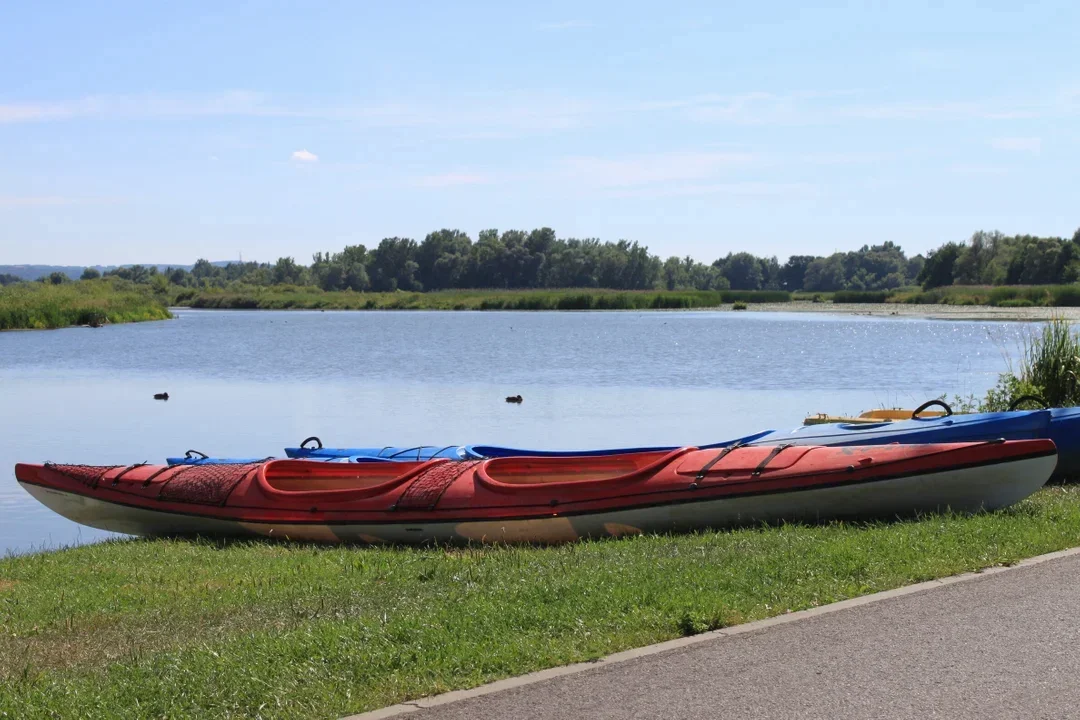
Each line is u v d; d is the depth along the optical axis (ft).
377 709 16.31
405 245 524.93
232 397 91.61
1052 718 15.12
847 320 229.66
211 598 25.76
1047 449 29.99
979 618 19.75
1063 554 24.70
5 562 33.37
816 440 38.60
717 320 242.99
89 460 59.52
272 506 35.14
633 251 510.58
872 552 25.09
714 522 31.68
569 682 17.12
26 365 127.75
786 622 19.92
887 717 15.30
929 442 36.55
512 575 25.38
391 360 132.16
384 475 37.35
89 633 23.20
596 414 76.84
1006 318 220.64
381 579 26.96
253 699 16.99
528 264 513.04
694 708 15.84
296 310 377.71
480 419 74.79
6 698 17.65
